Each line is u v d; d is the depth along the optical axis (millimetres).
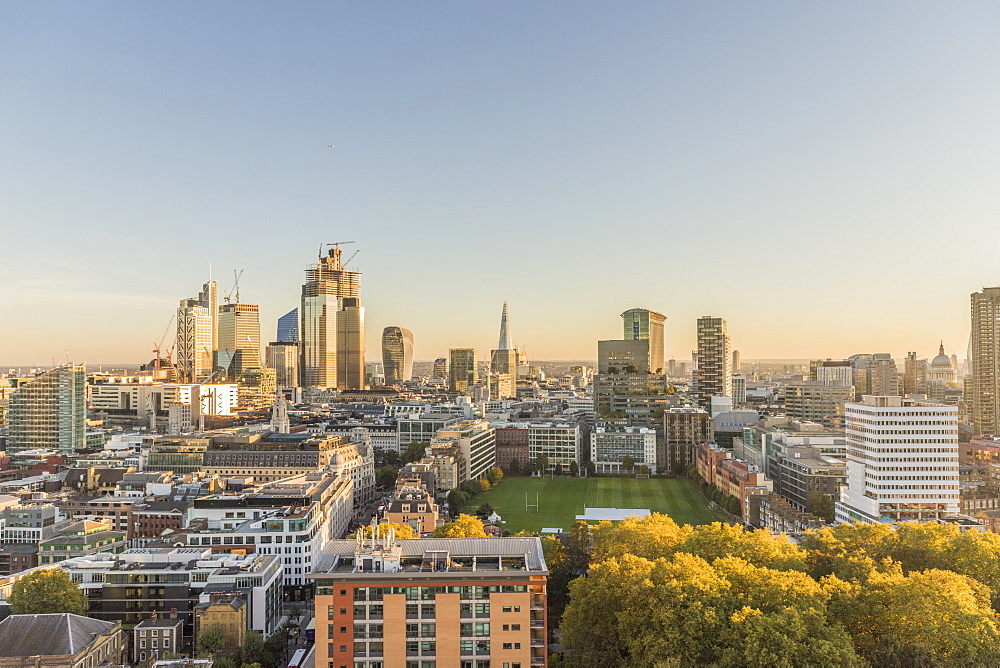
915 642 174000
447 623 185625
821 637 169500
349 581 185875
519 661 184625
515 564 198000
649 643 176375
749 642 165375
